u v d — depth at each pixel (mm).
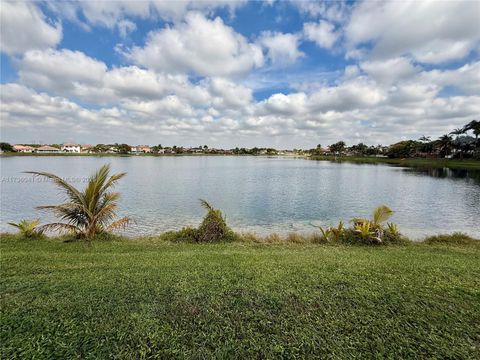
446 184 33062
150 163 81562
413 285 4695
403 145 110875
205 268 5648
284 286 4602
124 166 65875
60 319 3537
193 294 4270
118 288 4492
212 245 9094
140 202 19984
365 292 4363
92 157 123438
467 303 4043
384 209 10438
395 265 5973
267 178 39562
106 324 3436
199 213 16344
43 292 4340
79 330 3324
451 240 10188
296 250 8281
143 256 6906
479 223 14719
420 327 3432
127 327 3379
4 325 3396
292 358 2908
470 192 26484
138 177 39906
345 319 3590
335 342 3139
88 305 3896
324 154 174500
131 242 9234
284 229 13195
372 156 136625
